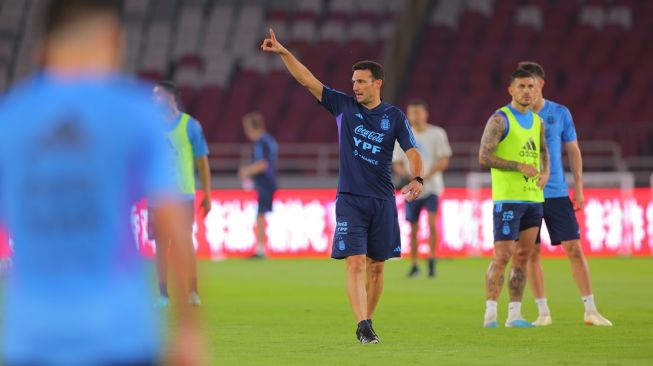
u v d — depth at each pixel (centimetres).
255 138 7144
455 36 10462
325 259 7225
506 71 10088
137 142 1052
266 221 7494
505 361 2536
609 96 9688
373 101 2883
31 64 10506
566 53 10169
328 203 7512
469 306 4031
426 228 7344
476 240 7412
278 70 10294
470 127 9612
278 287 4934
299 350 2753
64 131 1043
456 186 8512
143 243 6412
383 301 4241
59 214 1041
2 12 10900
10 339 1042
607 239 7406
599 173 8550
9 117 1053
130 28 11075
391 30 10769
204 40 10881
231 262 6900
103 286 1041
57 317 1031
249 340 2983
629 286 4903
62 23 1033
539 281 3428
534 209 3281
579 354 2670
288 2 11312
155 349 1053
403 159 5666
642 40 10238
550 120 3459
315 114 9850
